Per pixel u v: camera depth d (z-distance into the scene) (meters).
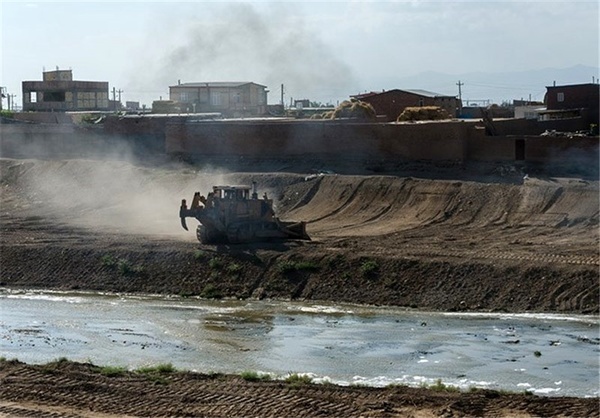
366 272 59.47
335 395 37.34
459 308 55.59
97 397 36.94
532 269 57.22
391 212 78.25
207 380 39.62
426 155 85.88
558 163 81.88
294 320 53.84
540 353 46.09
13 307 57.78
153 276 63.03
